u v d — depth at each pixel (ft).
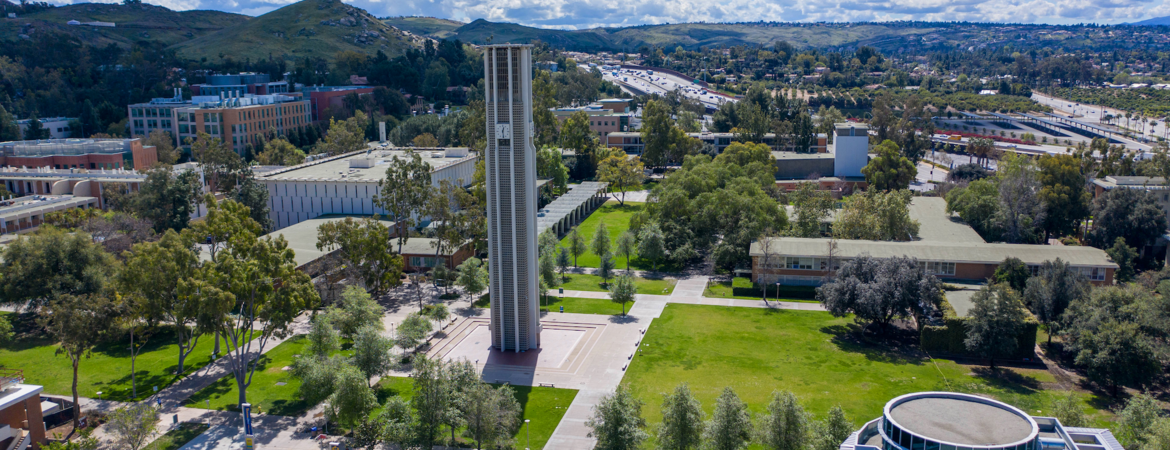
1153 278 360.28
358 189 513.45
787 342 321.32
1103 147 598.75
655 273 442.50
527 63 288.10
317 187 522.47
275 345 319.47
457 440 232.53
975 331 289.12
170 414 252.01
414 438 216.13
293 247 417.69
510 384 279.69
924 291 310.24
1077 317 286.87
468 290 373.81
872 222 433.07
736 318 355.15
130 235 415.03
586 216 622.95
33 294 320.29
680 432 203.31
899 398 176.14
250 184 505.25
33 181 549.54
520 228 301.43
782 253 391.65
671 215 475.72
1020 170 513.45
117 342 319.68
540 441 234.79
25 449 207.72
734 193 455.22
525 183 296.71
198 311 245.65
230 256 262.06
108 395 266.16
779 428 200.13
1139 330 272.92
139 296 260.83
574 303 382.63
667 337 329.31
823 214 469.98
